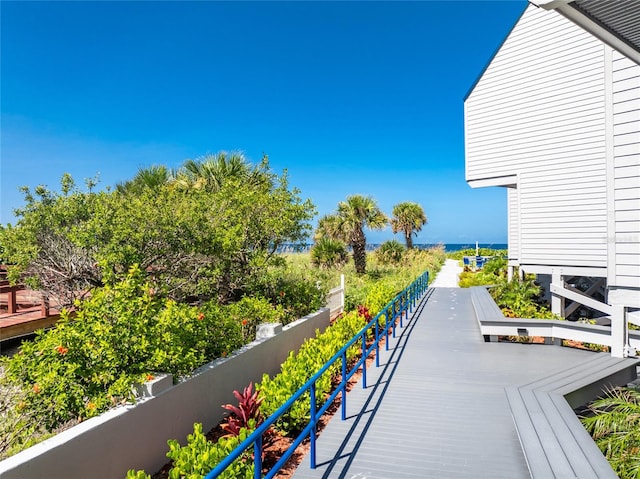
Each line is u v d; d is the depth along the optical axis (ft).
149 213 18.42
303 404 12.53
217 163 31.81
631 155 16.11
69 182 18.74
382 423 11.80
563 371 15.17
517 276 38.19
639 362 15.98
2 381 11.43
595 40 28.22
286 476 10.03
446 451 10.14
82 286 19.38
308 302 26.81
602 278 32.42
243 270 25.00
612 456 10.73
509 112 32.55
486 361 17.71
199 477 8.05
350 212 56.90
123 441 10.14
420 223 94.27
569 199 29.53
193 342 14.33
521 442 9.77
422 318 28.19
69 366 10.87
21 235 17.79
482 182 34.17
